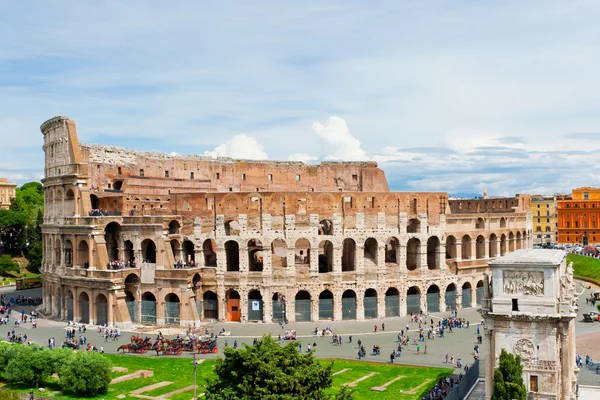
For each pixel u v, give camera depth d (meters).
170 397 86.12
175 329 131.12
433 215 153.25
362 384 92.06
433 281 152.50
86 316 138.12
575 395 82.62
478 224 164.75
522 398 74.44
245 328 132.75
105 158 154.38
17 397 76.00
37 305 165.25
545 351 75.69
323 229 162.12
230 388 64.06
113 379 94.62
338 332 129.62
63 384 88.19
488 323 78.31
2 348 95.19
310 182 190.38
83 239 139.50
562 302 75.56
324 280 142.00
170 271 134.62
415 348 115.25
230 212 141.12
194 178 173.88
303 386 63.25
